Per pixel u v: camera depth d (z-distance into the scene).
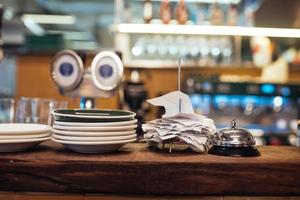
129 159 1.20
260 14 3.89
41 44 4.11
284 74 4.16
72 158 1.21
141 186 1.19
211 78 4.03
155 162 1.19
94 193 1.20
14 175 1.19
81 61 1.66
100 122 1.24
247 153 1.26
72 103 1.89
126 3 3.85
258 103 3.94
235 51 4.52
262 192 1.20
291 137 3.66
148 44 4.50
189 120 1.33
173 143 1.34
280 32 2.80
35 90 3.54
